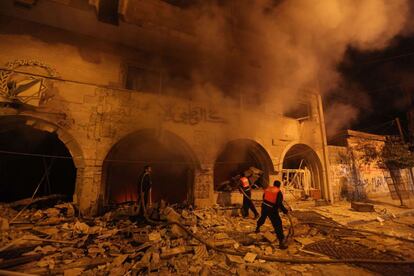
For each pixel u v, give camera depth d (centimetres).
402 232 719
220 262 474
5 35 725
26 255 449
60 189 973
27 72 732
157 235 564
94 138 780
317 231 707
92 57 843
